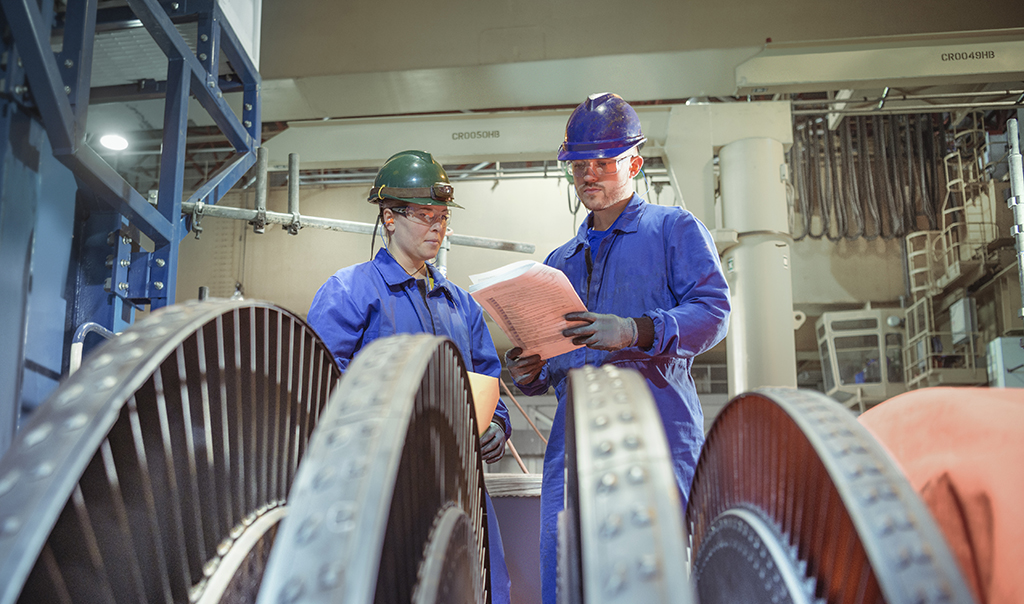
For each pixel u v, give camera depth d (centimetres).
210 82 287
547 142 765
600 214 238
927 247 1097
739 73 691
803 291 1128
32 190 186
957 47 680
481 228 1055
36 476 74
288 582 65
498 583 226
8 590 65
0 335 174
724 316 211
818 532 99
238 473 120
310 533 68
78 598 92
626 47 693
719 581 133
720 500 142
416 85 716
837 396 1127
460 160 799
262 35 715
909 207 1111
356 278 244
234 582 113
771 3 693
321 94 727
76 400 82
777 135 743
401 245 249
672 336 200
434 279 256
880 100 902
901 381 1092
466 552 123
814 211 1139
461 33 706
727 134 744
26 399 187
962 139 1121
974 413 119
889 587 74
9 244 177
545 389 246
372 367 88
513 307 196
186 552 107
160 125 799
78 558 91
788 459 108
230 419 119
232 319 116
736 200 734
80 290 223
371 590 64
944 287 1103
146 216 230
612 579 67
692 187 735
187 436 105
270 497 133
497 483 310
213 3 294
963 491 110
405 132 777
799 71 686
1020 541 99
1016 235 570
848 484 84
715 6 693
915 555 77
